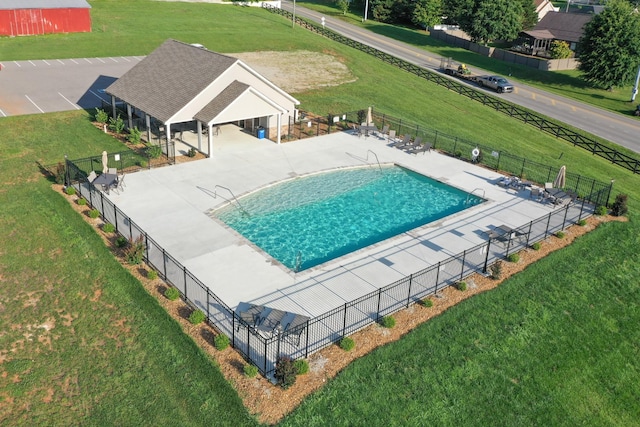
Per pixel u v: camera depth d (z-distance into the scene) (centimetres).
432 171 3859
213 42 7175
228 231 2864
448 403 1909
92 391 1895
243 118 3841
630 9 7012
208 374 1928
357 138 4462
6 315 2216
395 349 2095
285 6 11169
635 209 3534
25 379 1933
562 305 2477
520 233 2805
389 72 6588
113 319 2209
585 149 4862
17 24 6681
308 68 6384
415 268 2617
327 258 2728
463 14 8906
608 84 7019
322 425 1772
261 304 2278
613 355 2250
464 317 2312
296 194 3403
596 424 1938
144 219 2922
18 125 4059
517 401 1961
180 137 4162
